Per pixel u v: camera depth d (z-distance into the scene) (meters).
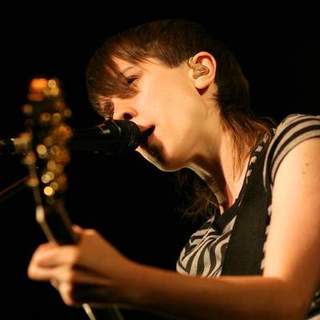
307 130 3.25
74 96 7.19
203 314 2.53
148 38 3.96
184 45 3.98
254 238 3.41
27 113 2.34
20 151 3.59
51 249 2.34
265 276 2.74
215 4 7.34
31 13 7.19
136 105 3.88
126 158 7.30
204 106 3.87
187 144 3.80
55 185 2.34
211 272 3.76
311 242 2.87
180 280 2.50
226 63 4.09
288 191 3.05
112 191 7.33
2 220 7.02
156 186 7.29
